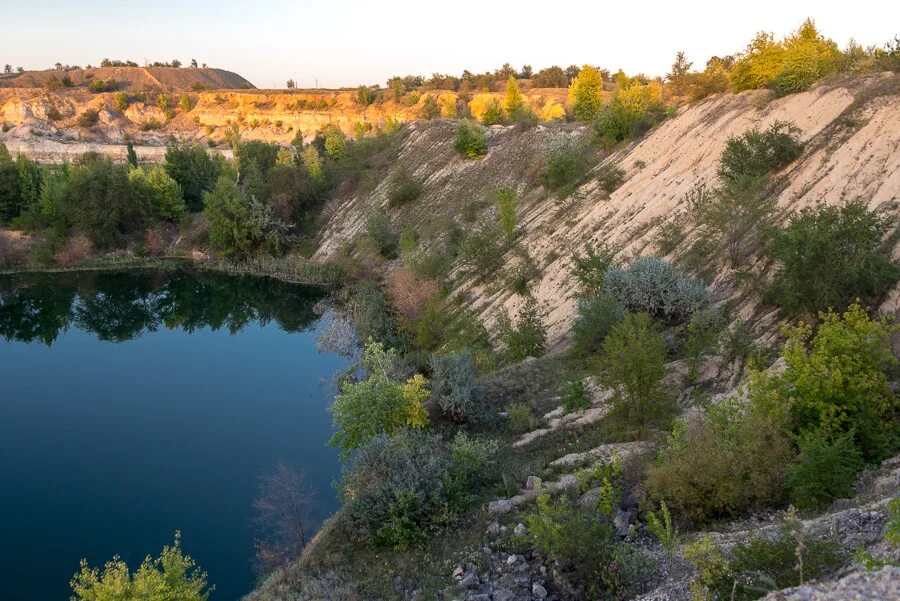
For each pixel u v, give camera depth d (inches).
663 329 796.0
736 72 1252.5
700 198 1027.9
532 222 1401.3
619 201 1221.1
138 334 1631.4
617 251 1085.8
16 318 1766.7
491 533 497.7
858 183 845.8
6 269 2129.7
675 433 493.7
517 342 946.7
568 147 1542.8
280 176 2257.6
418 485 542.3
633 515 460.1
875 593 217.8
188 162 2625.5
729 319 768.3
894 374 534.3
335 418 714.8
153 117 5457.7
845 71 1145.4
